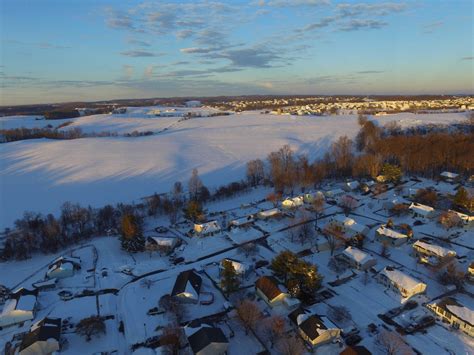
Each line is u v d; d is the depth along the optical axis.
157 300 79.50
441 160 160.75
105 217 119.12
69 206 126.38
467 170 154.25
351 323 69.38
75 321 73.06
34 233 110.06
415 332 66.31
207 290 82.06
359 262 87.00
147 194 149.88
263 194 148.75
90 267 94.81
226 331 68.62
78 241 109.25
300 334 66.31
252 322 67.50
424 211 115.31
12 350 65.56
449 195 130.25
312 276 77.00
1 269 95.88
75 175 175.62
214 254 99.69
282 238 106.62
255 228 114.69
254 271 89.81
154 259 98.19
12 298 78.69
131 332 69.62
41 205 139.75
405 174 162.75
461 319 65.81
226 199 144.00
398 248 97.69
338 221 109.88
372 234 106.81
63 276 89.88
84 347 66.00
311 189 151.75
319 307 74.88
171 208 126.12
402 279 78.44
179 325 70.06
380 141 196.50
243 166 189.62
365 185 145.50
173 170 182.25
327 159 175.50
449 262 86.12
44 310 77.56
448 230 106.12
